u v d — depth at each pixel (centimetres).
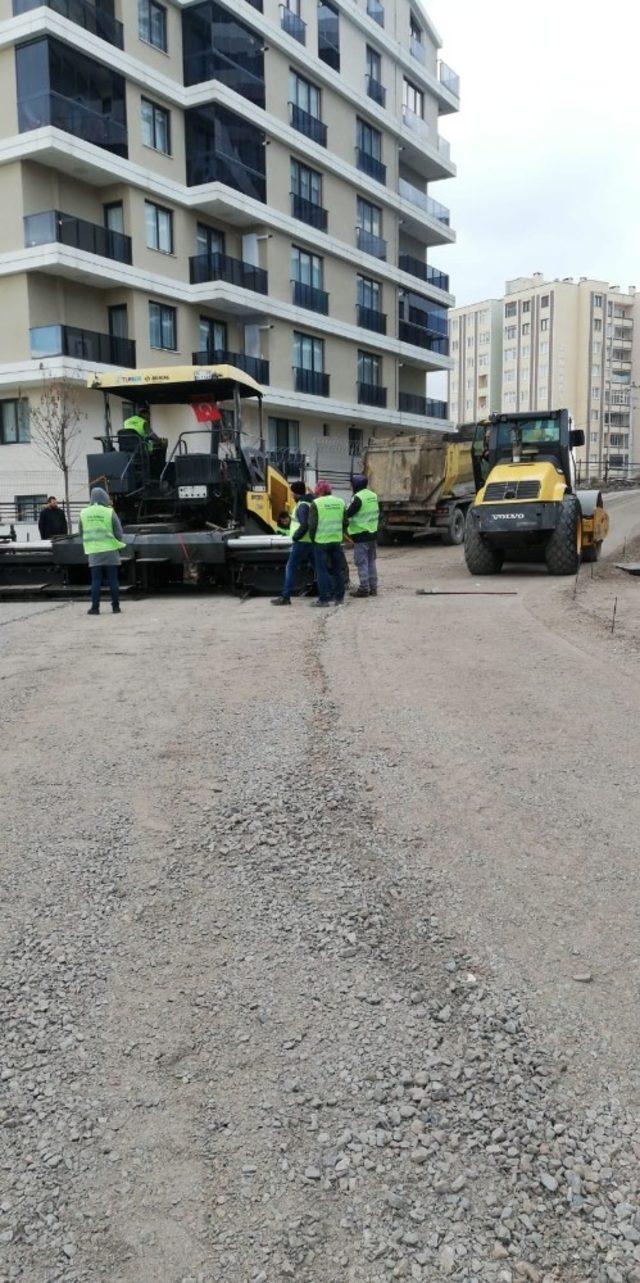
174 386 1348
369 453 2409
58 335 2506
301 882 379
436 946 328
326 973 313
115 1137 240
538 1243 206
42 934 341
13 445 2675
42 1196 221
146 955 327
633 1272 199
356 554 1290
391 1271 200
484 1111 247
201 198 2945
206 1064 268
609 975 309
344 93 3669
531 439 1628
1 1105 252
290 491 1620
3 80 2498
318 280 3628
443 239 4662
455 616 1074
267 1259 203
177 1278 199
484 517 1502
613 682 715
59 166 2578
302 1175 226
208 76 2930
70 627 1083
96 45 2556
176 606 1259
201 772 518
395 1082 258
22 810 465
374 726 602
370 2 3934
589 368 9956
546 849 406
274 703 670
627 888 369
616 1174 226
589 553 1748
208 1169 229
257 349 3294
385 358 4144
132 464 1376
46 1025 287
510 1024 283
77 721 635
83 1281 198
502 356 10500
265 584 1313
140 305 2791
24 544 1380
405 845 413
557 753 539
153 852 411
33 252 2491
